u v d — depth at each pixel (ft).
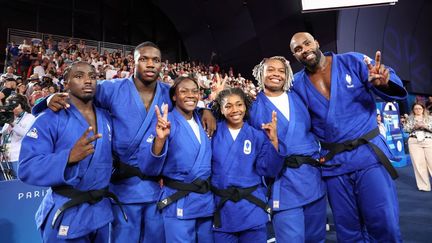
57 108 5.47
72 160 5.05
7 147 11.09
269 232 11.64
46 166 4.99
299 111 7.11
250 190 6.54
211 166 6.79
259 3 42.68
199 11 50.08
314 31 40.47
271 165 6.47
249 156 6.66
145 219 6.56
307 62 7.03
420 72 45.27
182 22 54.44
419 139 18.07
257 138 6.76
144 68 6.53
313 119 7.27
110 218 5.84
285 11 41.27
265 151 6.56
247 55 49.24
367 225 6.80
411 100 43.52
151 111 6.67
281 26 43.06
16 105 12.00
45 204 5.49
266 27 44.50
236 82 38.04
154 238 6.56
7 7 45.55
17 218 8.08
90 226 5.46
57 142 5.46
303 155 6.86
